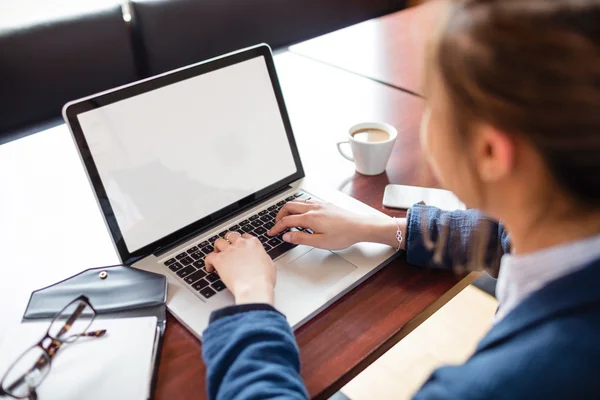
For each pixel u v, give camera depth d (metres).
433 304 0.73
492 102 0.38
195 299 0.71
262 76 0.94
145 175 0.80
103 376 0.59
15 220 0.87
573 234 0.43
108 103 0.76
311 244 0.78
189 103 0.85
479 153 0.43
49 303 0.69
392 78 1.40
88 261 0.79
